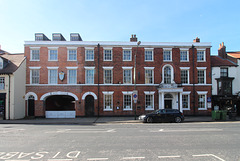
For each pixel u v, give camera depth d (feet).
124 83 74.95
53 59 74.64
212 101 77.56
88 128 43.37
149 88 74.84
